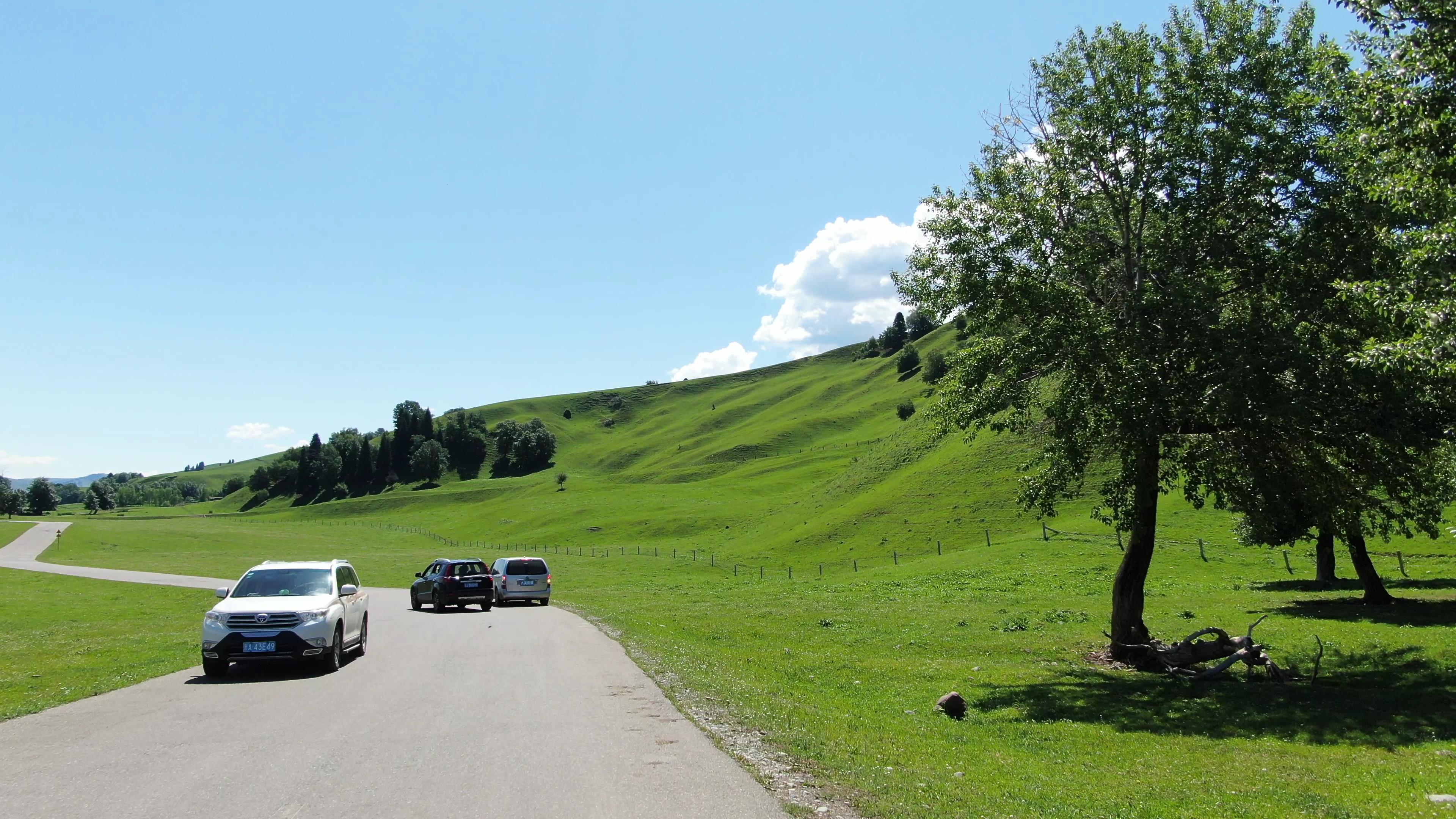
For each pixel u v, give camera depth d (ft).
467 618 99.50
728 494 425.28
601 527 349.61
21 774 26.53
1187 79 53.52
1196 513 175.94
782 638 77.41
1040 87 58.95
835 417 636.89
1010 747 34.91
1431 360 33.53
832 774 27.07
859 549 200.75
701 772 26.61
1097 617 87.10
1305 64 50.49
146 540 343.87
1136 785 28.25
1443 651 57.11
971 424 63.05
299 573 55.72
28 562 260.42
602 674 49.49
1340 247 48.08
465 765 27.50
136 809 22.74
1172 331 48.98
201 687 45.52
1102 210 58.65
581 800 23.49
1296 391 47.70
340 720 35.50
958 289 56.59
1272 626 75.31
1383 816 24.52
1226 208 52.95
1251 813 24.77
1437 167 33.99
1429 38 33.96
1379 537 150.92
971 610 98.43
